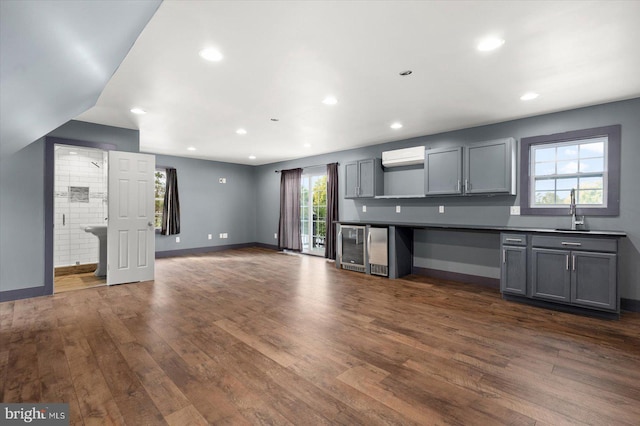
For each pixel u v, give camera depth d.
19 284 3.68
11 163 3.64
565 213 3.67
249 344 2.47
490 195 4.28
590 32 2.08
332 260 6.41
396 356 2.29
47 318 3.04
